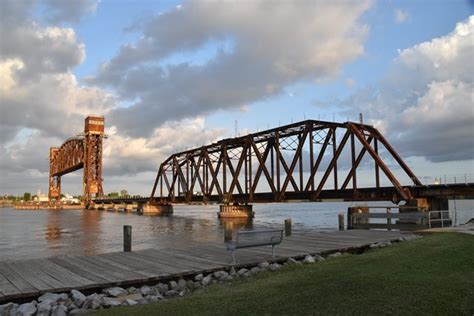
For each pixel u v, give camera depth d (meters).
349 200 53.53
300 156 63.50
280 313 7.91
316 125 61.31
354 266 12.20
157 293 11.42
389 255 14.07
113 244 41.62
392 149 52.09
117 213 156.75
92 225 78.38
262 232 14.98
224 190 87.25
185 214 143.00
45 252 35.28
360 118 54.75
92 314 8.66
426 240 18.50
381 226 30.39
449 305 8.14
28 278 12.05
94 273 12.73
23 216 136.75
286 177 64.94
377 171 50.91
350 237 22.02
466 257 13.50
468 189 41.12
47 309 9.33
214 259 15.16
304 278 10.84
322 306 8.21
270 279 11.24
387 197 48.62
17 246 40.97
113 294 10.88
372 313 7.76
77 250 36.34
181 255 16.17
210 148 96.06
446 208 46.28
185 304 8.88
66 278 12.04
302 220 83.00
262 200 72.69
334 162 56.69
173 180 119.00
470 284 9.72
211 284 12.19
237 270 13.95
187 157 109.50
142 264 14.23
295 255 15.72
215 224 75.38
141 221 91.94
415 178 47.62
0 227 72.75
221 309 8.34
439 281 10.00
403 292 9.02
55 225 79.44
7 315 9.20
